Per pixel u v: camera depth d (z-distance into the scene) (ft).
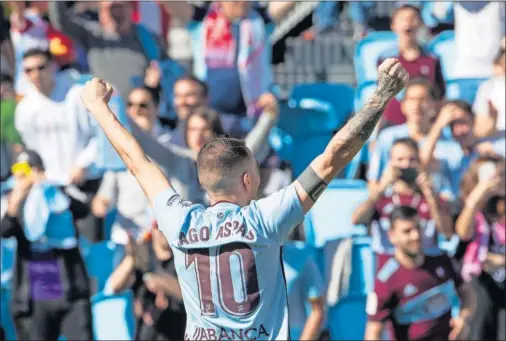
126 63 96.58
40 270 80.74
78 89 89.97
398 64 38.04
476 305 79.92
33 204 80.79
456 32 97.50
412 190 80.38
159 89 96.22
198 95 88.17
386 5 117.70
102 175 85.97
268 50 97.96
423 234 79.00
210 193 42.01
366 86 95.35
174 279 78.54
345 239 83.35
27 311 80.94
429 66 93.66
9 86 93.20
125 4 96.84
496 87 89.10
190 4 101.65
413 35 94.07
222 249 40.04
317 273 81.15
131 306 81.46
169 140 87.04
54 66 90.07
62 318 81.15
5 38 97.40
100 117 42.96
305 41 118.62
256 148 84.23
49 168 88.69
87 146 87.81
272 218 39.83
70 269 81.10
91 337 81.05
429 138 84.89
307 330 80.28
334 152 39.27
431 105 87.45
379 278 78.28
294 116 94.32
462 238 80.94
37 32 98.07
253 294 39.86
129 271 79.15
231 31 96.12
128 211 84.74
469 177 82.38
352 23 125.18
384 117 89.30
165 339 78.59
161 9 104.06
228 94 95.96
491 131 87.61
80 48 97.96
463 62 96.89
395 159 80.74
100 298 81.56
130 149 42.45
